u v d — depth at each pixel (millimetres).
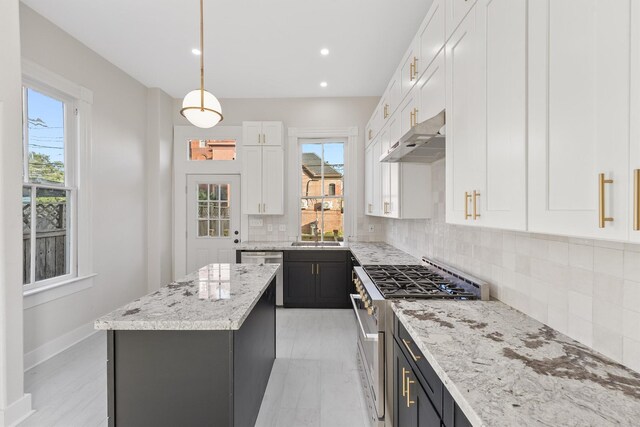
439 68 1680
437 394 1045
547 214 865
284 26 2801
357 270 2432
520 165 979
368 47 3148
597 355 1026
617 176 648
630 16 615
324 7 2539
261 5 2516
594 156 708
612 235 661
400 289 1863
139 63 3549
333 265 4105
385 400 1688
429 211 2639
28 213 2662
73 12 2646
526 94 949
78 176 3137
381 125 3367
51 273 2873
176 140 4637
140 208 4121
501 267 1622
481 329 1252
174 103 4648
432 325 1295
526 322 1328
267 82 4035
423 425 1188
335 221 4699
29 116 2678
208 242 4668
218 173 4641
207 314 1363
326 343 3059
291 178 4625
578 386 845
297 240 4641
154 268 4305
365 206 4473
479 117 1245
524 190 960
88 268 3203
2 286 1842
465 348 1080
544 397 796
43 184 2785
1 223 1837
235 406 1389
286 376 2455
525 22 947
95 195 3332
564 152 801
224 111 4605
